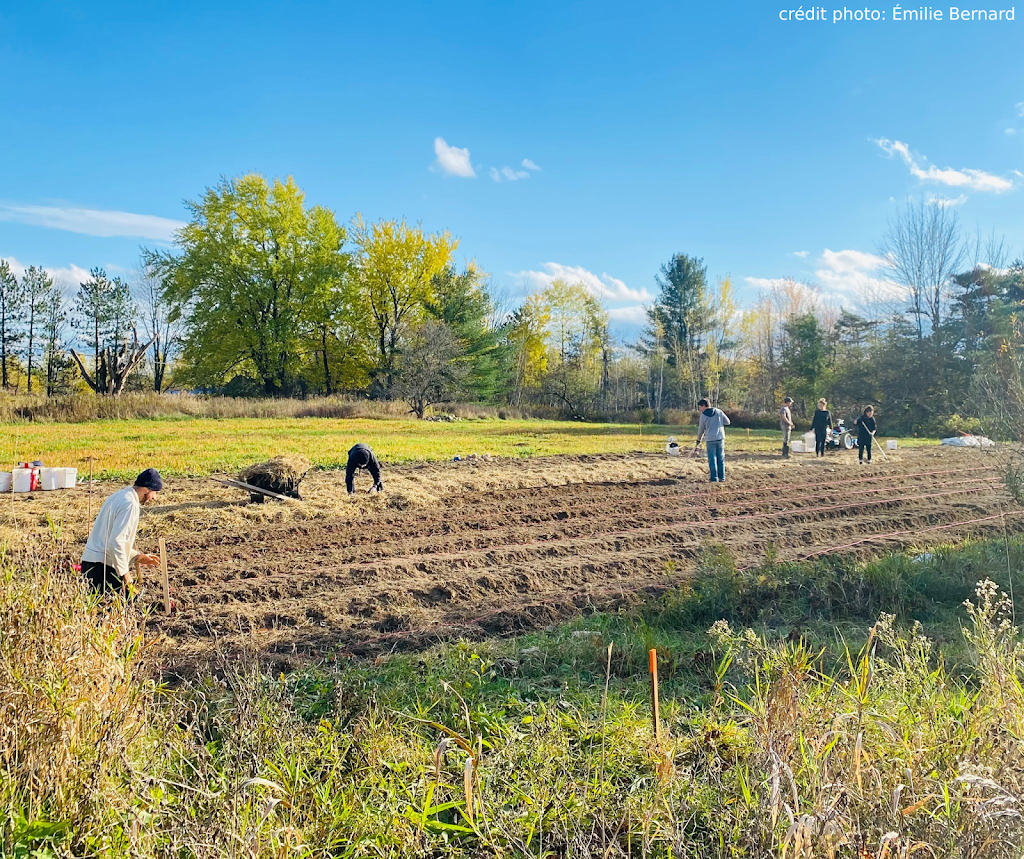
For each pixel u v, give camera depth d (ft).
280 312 168.25
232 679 16.30
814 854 9.94
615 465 59.26
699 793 12.70
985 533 36.29
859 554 31.50
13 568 15.24
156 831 10.97
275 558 30.14
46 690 12.16
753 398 189.57
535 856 11.50
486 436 86.38
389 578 27.63
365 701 16.19
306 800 12.25
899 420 123.34
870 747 12.80
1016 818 9.94
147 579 26.61
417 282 169.48
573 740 14.98
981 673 15.78
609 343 205.87
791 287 197.98
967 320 119.14
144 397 103.35
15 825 10.66
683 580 27.37
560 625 22.66
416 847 11.28
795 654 16.70
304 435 78.59
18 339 177.88
